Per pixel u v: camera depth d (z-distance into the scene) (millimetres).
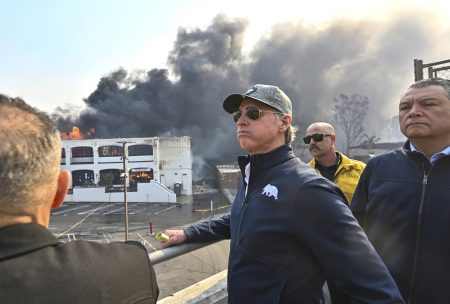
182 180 57875
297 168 1817
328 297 1958
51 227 34000
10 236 956
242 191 2064
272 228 1683
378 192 2332
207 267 21188
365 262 1542
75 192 50531
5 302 879
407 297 2094
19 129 965
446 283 1986
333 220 1584
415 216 2100
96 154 55156
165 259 2008
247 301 1744
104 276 1052
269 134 1937
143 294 1162
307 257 1688
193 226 2262
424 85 2150
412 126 2154
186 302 2568
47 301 920
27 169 948
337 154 4168
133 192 51000
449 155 2055
